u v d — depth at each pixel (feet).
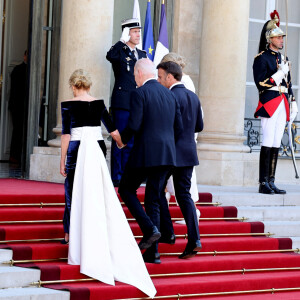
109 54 94.32
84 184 71.51
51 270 70.59
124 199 74.69
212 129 107.86
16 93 128.98
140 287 71.10
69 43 98.84
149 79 75.31
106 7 98.99
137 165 73.31
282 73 96.78
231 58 107.86
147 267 75.05
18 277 69.05
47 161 98.48
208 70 108.47
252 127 120.57
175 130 76.18
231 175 106.01
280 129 97.76
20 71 129.08
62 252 74.33
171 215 86.43
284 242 87.20
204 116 108.58
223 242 83.46
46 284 69.92
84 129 73.26
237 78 108.17
